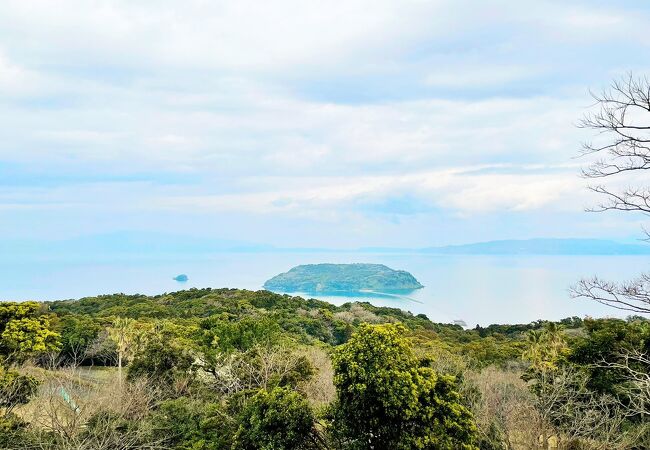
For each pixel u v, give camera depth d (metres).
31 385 19.45
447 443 12.83
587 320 24.72
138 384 20.84
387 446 13.04
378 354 13.20
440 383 13.91
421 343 46.06
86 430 16.11
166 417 18.61
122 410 17.66
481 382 23.09
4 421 16.88
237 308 66.00
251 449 14.47
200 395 23.53
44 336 23.33
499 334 68.31
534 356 31.19
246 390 18.89
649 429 15.83
